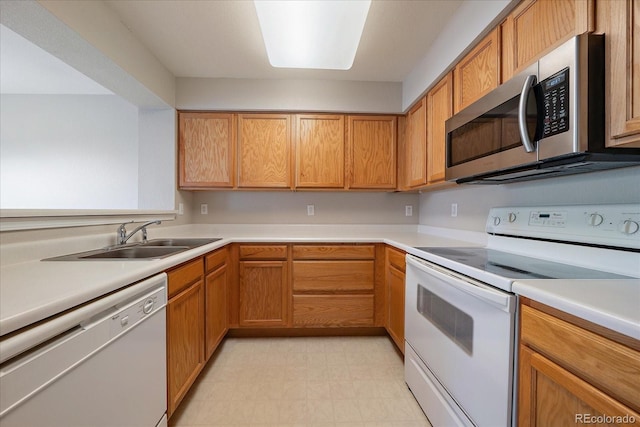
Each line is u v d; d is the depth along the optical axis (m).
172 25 1.77
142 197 2.44
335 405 1.51
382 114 2.58
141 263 1.15
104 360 0.84
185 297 1.42
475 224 1.95
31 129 3.07
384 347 2.16
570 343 0.68
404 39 1.90
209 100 2.46
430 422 1.36
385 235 2.53
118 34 1.70
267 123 2.52
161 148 2.43
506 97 1.14
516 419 0.85
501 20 1.32
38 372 0.63
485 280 0.99
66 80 2.77
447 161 1.65
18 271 1.00
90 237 1.52
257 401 1.54
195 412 1.45
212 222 2.82
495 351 0.92
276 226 2.84
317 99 2.50
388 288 2.18
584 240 1.10
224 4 1.58
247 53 2.08
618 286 0.81
